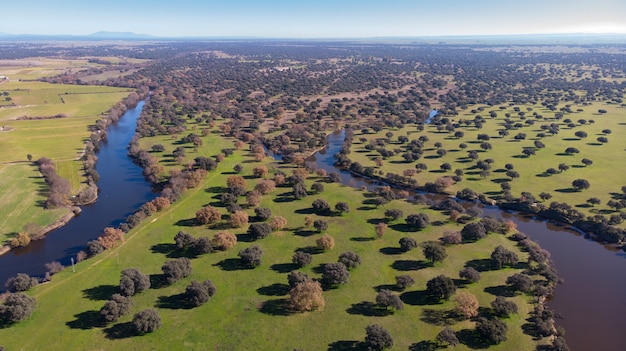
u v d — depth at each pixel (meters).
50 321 92.94
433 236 132.50
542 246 133.25
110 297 101.44
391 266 115.62
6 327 90.50
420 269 114.06
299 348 85.31
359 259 114.88
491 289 105.56
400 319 94.38
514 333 90.75
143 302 99.50
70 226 144.50
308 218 138.38
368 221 143.12
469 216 143.38
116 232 126.62
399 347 85.94
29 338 87.62
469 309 92.12
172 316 94.69
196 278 109.25
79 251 127.25
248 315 95.38
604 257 126.88
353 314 95.81
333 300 100.69
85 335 88.62
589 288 111.12
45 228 140.12
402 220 143.62
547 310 98.44
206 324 92.38
